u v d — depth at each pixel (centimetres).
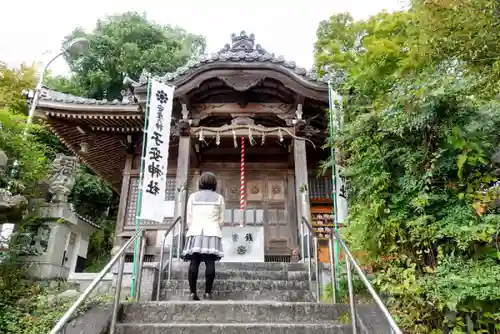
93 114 1102
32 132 896
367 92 626
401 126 482
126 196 1155
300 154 1006
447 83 452
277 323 434
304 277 665
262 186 1173
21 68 1151
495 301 392
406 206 485
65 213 786
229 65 1004
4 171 686
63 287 712
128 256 1050
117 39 2722
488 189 448
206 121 1120
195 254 545
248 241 922
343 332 418
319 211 1161
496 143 462
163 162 834
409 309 449
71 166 822
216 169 1194
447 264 430
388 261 498
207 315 469
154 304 470
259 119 1131
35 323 528
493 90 486
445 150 453
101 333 409
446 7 499
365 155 555
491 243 420
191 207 566
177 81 990
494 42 498
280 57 1018
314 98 1010
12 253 682
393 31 690
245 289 617
